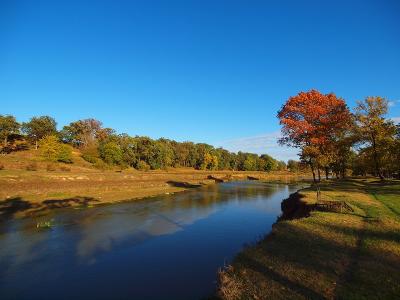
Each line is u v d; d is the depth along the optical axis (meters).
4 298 15.12
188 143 177.62
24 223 31.67
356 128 51.84
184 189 76.62
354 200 28.92
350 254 13.98
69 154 104.00
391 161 54.28
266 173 177.38
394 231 17.42
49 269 18.94
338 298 10.09
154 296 15.01
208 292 15.13
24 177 57.38
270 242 16.67
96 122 158.50
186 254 21.75
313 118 36.44
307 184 98.50
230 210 42.25
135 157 130.50
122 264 19.78
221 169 182.50
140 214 38.56
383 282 11.02
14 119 117.44
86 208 42.28
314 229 18.50
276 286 11.41
